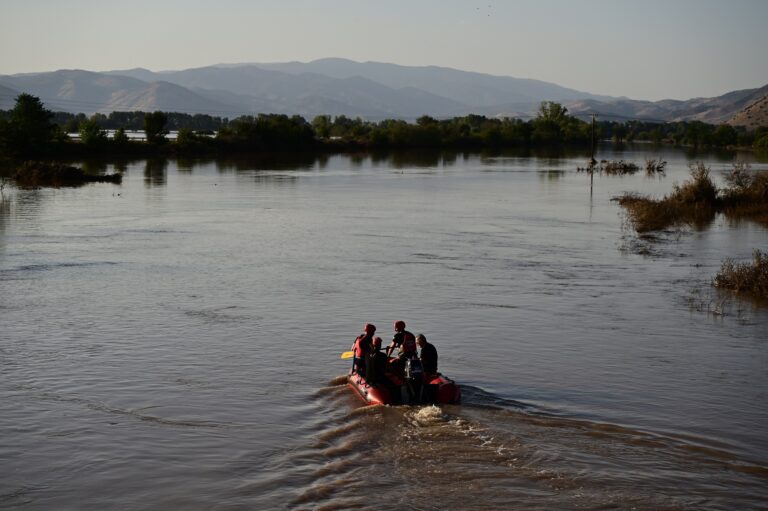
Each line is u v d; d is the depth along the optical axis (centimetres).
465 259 3353
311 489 1216
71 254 3397
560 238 4025
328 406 1586
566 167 10756
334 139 15700
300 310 2405
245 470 1292
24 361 1877
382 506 1149
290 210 5219
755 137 18250
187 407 1584
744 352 1984
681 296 2641
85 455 1358
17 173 7356
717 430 1448
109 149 11625
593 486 1202
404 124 16962
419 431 1420
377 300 2548
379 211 5216
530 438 1386
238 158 11819
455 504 1150
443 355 1938
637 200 5588
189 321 2262
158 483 1252
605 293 2680
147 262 3219
